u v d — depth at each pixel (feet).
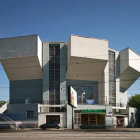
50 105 147.54
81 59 147.64
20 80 162.91
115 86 169.48
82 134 69.77
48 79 155.12
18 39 147.43
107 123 142.82
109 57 168.86
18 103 156.15
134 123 165.99
